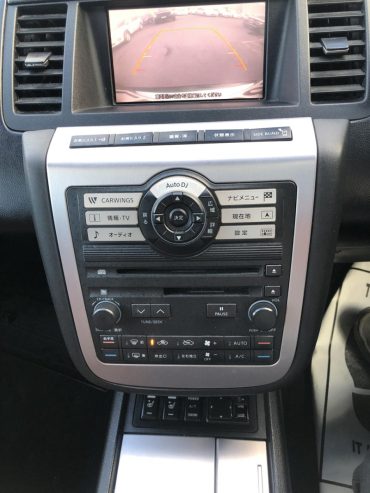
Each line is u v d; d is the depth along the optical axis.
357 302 1.17
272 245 0.66
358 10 0.69
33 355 1.27
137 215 0.65
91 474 1.07
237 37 0.71
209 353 0.73
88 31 0.72
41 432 1.15
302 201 0.64
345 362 1.11
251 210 0.64
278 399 0.86
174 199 0.63
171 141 0.63
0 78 0.72
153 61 0.73
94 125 0.70
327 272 0.69
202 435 0.82
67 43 0.71
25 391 1.21
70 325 0.74
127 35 0.71
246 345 0.73
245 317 0.71
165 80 0.74
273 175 0.63
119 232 0.66
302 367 0.75
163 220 0.64
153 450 0.81
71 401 1.20
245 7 0.69
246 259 0.67
